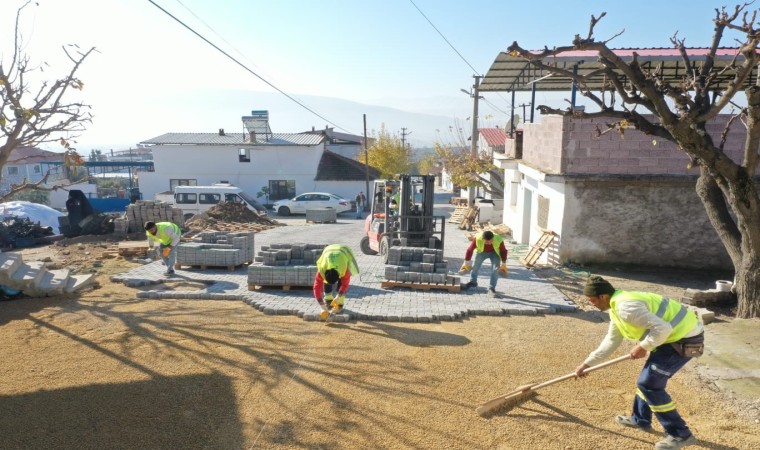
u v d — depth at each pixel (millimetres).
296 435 4855
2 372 6199
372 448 4633
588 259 12219
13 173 38375
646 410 4898
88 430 4926
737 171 7617
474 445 4691
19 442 4703
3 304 9125
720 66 13133
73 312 8633
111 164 44938
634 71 6828
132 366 6395
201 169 37031
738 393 5648
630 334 4629
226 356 6734
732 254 8648
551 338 7520
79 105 6617
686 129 7168
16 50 6070
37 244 17031
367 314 8391
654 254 12031
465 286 10320
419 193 14102
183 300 9523
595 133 11555
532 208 15383
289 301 9203
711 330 7648
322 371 6273
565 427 5008
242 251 12320
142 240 16703
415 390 5770
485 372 6270
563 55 12578
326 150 40875
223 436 4844
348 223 26828
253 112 38656
